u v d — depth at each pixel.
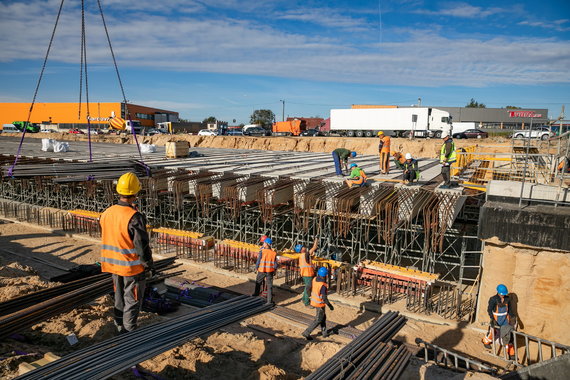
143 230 4.91
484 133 46.56
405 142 43.19
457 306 11.38
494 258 10.47
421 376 7.38
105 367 4.39
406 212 13.17
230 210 17.09
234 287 13.32
